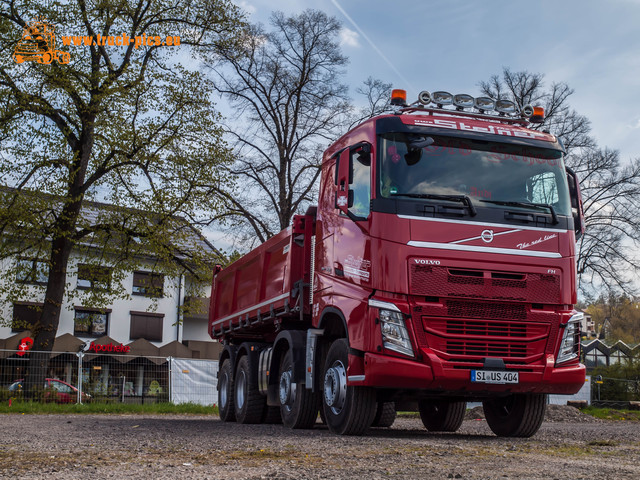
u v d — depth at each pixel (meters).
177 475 4.37
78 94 22.92
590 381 31.50
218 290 15.20
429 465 4.96
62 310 38.97
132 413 19.00
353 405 8.00
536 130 8.49
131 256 24.77
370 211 7.71
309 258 9.70
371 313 7.48
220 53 26.77
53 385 21.19
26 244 23.92
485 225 7.68
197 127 24.12
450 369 7.32
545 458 5.64
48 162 22.59
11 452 6.02
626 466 5.14
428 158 7.84
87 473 4.48
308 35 29.12
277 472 4.50
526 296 7.66
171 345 34.38
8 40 22.61
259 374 11.72
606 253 30.17
